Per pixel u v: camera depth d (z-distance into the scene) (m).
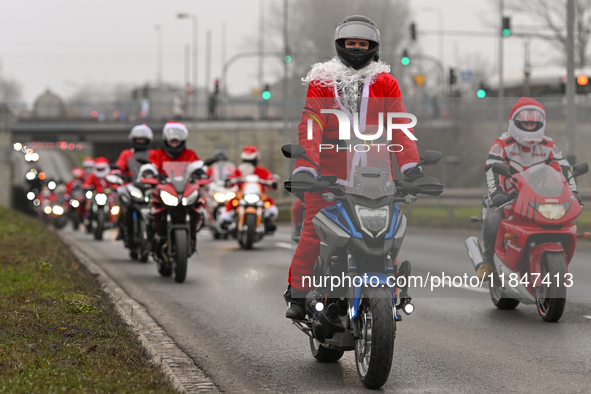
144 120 81.25
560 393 7.48
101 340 8.61
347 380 8.05
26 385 6.59
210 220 26.66
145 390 6.60
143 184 16.19
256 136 78.12
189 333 10.50
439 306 12.39
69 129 83.00
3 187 81.31
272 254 21.69
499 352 9.24
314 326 7.68
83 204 32.75
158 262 16.58
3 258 15.76
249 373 8.35
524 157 11.54
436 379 8.05
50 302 10.80
